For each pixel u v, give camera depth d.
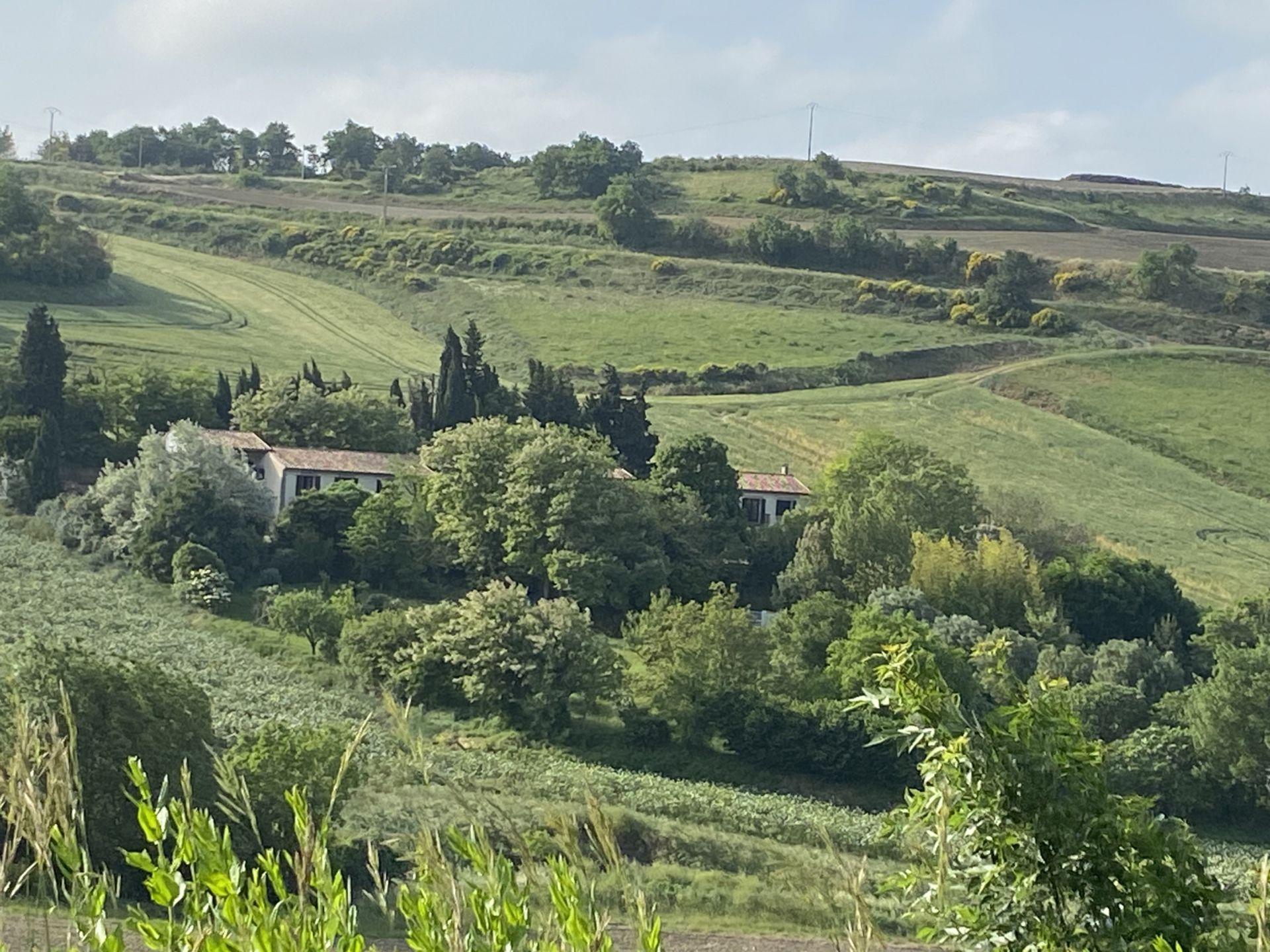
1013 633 82.62
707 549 95.56
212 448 91.12
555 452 89.06
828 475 107.56
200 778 39.12
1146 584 94.12
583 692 68.12
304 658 73.19
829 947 35.47
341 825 36.41
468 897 7.47
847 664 72.19
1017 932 13.01
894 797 63.69
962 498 102.25
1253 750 66.56
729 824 54.16
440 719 67.50
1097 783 13.49
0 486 95.25
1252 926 13.11
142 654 69.50
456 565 90.06
